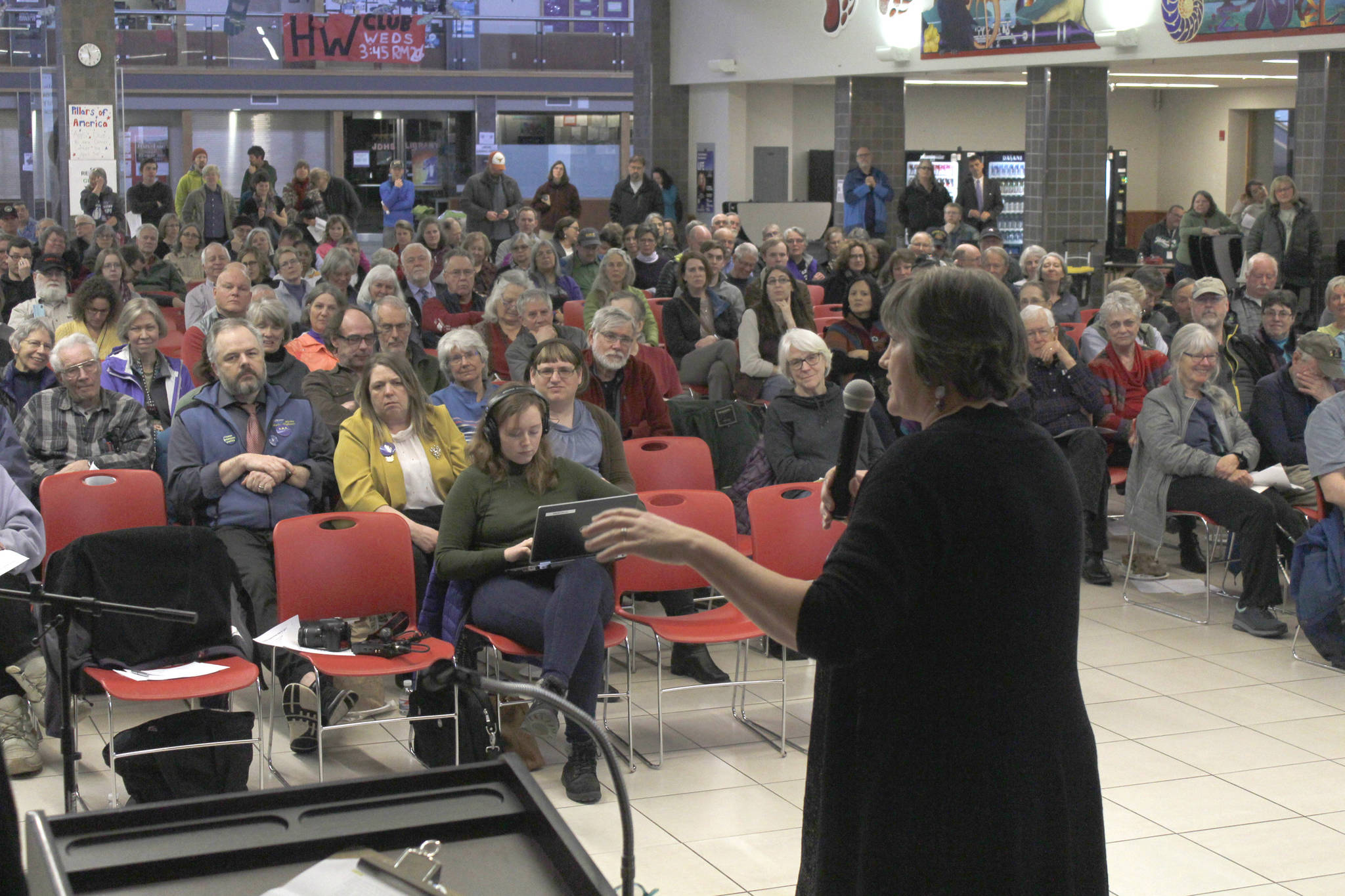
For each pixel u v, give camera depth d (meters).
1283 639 5.63
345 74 21.78
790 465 5.36
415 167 22.69
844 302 9.05
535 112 22.88
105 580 3.94
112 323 7.06
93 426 5.22
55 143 15.63
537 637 4.05
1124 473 6.68
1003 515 1.76
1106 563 6.78
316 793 1.52
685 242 15.61
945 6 14.36
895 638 1.79
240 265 7.03
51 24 15.41
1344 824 3.88
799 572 4.65
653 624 4.35
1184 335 6.05
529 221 12.39
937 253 11.33
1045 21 13.41
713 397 7.19
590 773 4.03
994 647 1.77
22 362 5.95
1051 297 9.12
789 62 16.58
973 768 1.76
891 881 1.79
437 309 8.32
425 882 1.32
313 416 5.09
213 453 4.89
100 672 3.86
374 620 4.20
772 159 18.48
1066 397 6.58
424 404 5.01
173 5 21.33
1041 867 1.79
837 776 1.86
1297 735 4.57
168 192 15.96
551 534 4.02
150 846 1.42
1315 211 11.84
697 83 18.11
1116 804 4.02
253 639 4.41
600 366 5.76
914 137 19.11
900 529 1.74
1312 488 6.00
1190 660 5.36
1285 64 14.40
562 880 1.39
